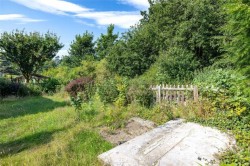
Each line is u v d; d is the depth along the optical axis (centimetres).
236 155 576
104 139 765
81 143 732
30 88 2459
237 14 662
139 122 903
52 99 1941
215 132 726
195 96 1007
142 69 2138
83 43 5062
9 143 839
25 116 1245
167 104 1014
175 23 1967
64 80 2700
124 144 689
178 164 568
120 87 1152
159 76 1516
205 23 1611
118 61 2231
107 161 607
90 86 1600
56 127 939
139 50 2173
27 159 639
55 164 598
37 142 811
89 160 618
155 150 637
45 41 3156
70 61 5184
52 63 5209
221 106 854
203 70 1512
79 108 1052
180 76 1478
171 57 1566
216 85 962
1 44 2975
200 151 618
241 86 769
